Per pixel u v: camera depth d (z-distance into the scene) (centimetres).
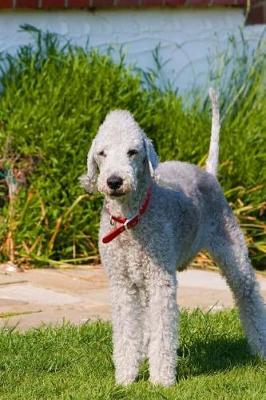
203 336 796
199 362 739
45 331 789
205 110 1227
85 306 910
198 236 738
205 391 663
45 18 1209
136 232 670
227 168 1159
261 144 1198
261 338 771
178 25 1270
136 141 653
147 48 1257
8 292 956
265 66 1250
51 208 1099
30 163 1102
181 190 724
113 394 647
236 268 763
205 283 1030
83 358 734
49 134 1104
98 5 1214
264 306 779
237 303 778
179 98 1201
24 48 1182
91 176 674
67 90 1134
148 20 1256
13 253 1082
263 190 1168
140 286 687
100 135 661
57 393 657
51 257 1099
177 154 1161
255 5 1303
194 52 1279
